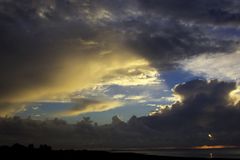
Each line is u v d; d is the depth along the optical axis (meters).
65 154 89.06
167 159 99.69
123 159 89.38
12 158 76.50
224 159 104.69
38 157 80.62
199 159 102.94
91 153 96.00
